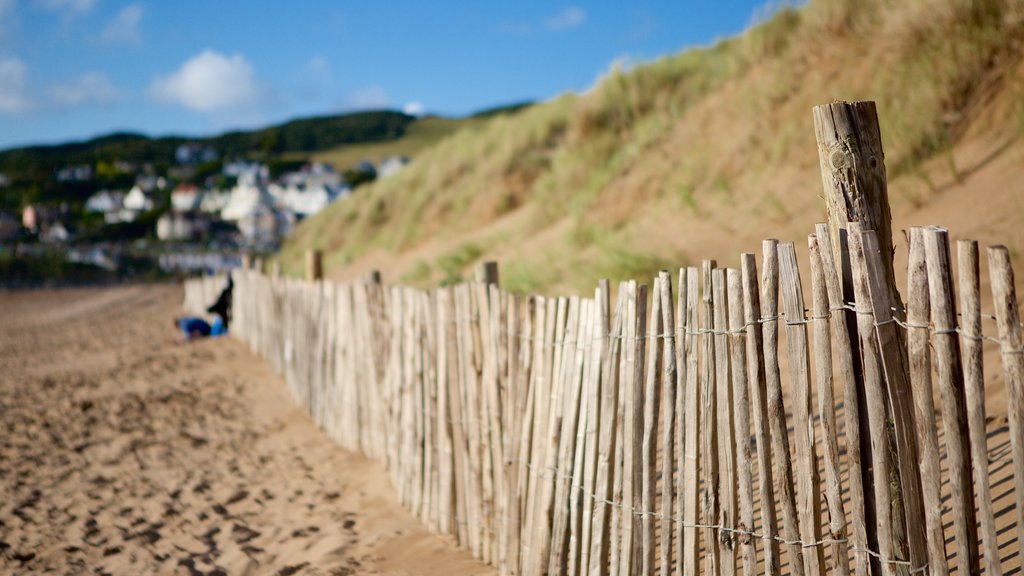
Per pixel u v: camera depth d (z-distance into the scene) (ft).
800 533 8.59
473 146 60.70
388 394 18.74
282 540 16.12
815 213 23.25
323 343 24.43
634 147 36.76
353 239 67.05
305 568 14.43
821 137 8.10
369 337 20.11
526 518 12.50
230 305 50.31
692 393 9.59
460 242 45.62
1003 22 22.67
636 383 10.34
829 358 8.12
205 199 610.65
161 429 26.43
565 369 11.66
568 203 37.58
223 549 15.94
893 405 7.61
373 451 20.33
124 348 50.08
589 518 11.14
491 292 13.42
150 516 18.17
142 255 270.05
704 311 9.33
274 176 648.38
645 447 10.22
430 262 44.78
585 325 11.30
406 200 65.10
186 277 216.74
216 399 30.73
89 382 36.86
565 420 11.60
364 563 14.42
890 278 7.75
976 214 18.43
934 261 7.13
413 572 13.78
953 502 7.25
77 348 53.31
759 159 28.58
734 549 9.21
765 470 8.79
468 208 51.65
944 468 11.53
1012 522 10.11
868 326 7.67
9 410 31.14
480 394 13.97
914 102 23.81
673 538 12.19
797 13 35.14
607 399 10.84
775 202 24.85
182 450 23.65
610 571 10.94
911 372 7.41
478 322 14.06
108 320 79.77
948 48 23.99
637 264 24.41
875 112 8.04
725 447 9.18
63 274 212.23
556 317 12.01
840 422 14.21
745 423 8.95
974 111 22.41
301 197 554.46
